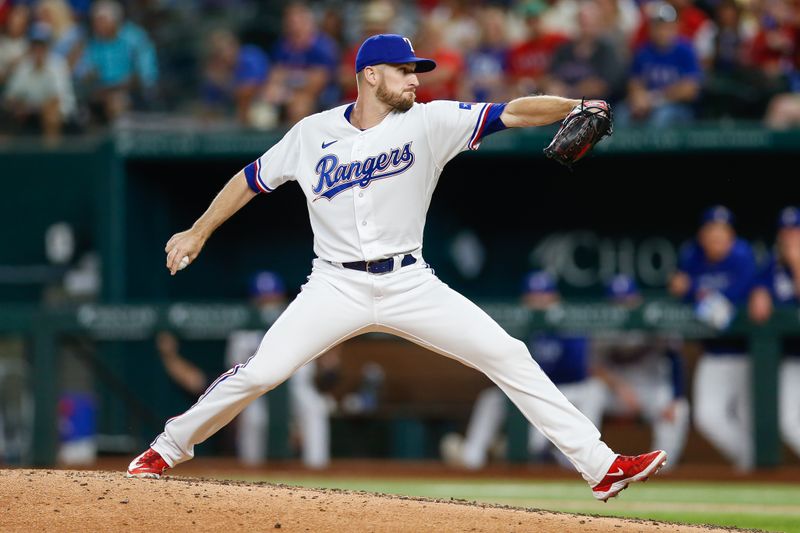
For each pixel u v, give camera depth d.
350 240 18.69
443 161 18.81
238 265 50.50
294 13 48.31
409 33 50.47
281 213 50.19
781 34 44.19
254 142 45.56
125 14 54.62
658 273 47.75
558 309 40.44
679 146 43.16
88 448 43.44
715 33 45.34
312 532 16.98
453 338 18.73
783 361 39.31
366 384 41.91
